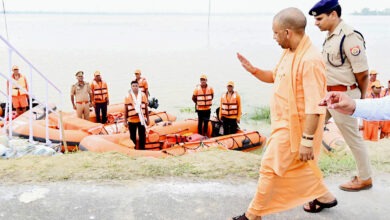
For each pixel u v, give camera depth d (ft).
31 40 163.84
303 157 7.82
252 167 13.67
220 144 28.50
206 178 12.50
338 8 9.47
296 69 7.73
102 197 10.98
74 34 211.00
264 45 154.92
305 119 7.84
